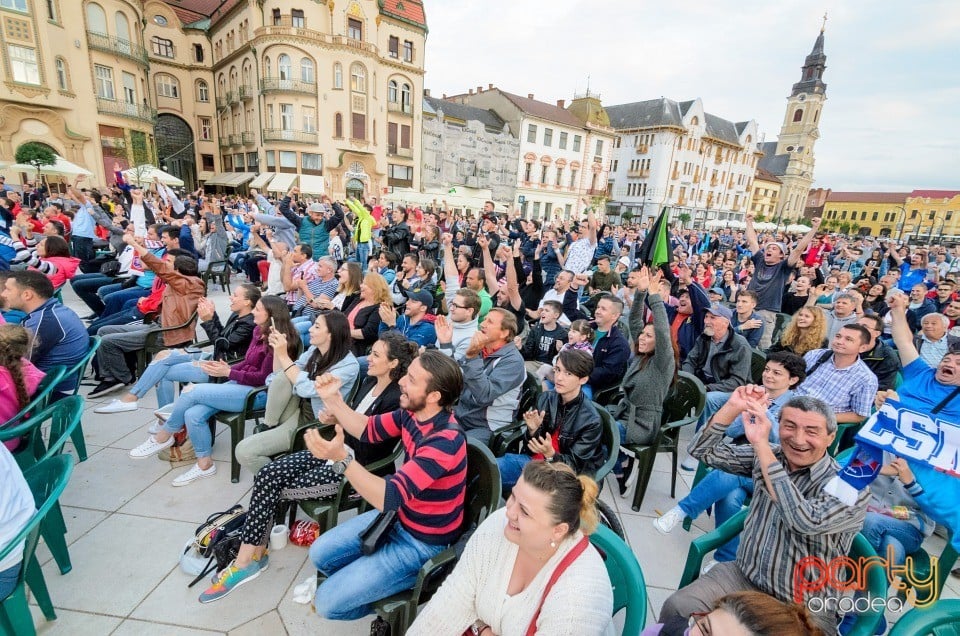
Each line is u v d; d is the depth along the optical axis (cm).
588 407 290
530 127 4316
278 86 3016
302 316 587
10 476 180
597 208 4981
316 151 3148
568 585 151
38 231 918
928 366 299
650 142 5438
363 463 269
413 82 3478
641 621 170
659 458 420
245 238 1274
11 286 325
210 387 330
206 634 218
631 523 323
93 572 247
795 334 427
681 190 5631
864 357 440
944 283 754
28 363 287
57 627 215
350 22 3116
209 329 457
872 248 1706
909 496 261
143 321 525
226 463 356
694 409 372
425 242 1058
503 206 4038
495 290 642
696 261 1280
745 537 205
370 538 203
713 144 5841
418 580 195
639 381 341
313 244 877
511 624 157
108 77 2688
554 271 888
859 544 195
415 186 3641
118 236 879
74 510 291
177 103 3716
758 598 124
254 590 243
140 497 308
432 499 206
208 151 3906
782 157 7725
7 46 2238
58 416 261
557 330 511
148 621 222
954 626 162
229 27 3366
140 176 2136
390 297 486
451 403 218
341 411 256
